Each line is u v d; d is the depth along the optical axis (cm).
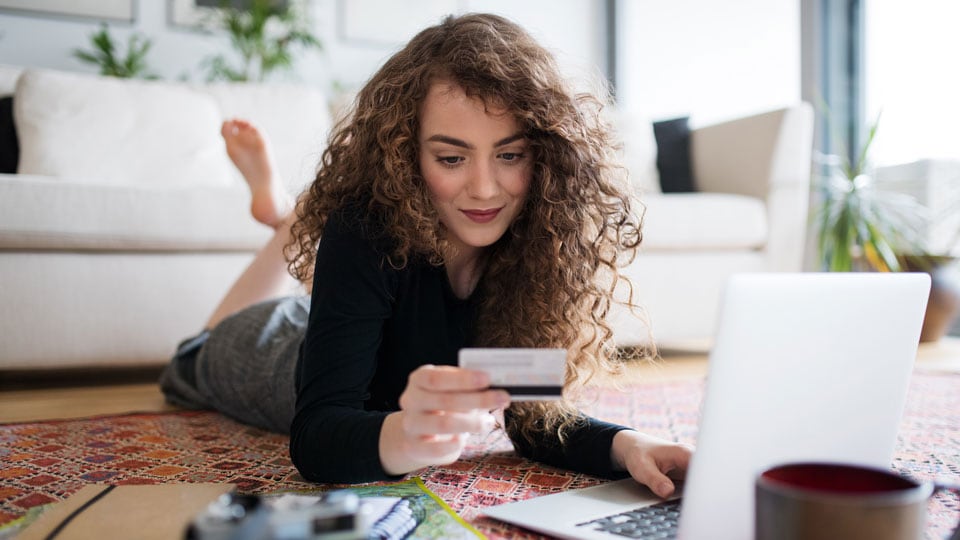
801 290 68
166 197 217
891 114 329
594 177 107
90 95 266
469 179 97
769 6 382
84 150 255
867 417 75
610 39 491
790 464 64
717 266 274
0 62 358
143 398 198
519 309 112
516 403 117
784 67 375
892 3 329
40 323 208
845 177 303
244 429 152
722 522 68
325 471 90
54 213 204
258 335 154
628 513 86
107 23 374
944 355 263
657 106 463
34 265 207
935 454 128
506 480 109
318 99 317
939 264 282
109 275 215
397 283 105
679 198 267
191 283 224
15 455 129
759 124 291
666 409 170
